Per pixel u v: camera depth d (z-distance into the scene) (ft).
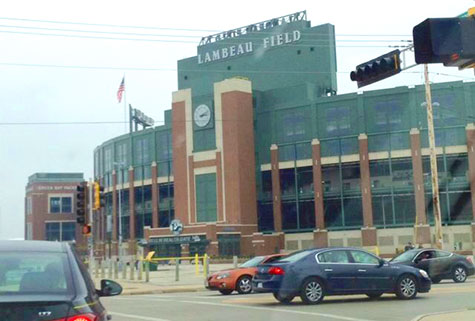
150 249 234.99
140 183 273.95
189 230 228.22
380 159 222.89
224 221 231.09
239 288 74.18
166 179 263.70
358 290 58.54
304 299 57.16
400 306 55.31
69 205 354.95
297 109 238.27
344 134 229.04
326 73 254.27
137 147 277.64
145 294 82.69
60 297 19.02
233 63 275.39
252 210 233.96
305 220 232.53
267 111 244.42
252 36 272.51
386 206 220.64
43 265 21.07
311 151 233.76
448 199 213.05
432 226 213.66
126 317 51.01
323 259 58.39
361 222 223.92
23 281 20.02
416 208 215.51
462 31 36.01
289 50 263.49
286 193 237.04
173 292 85.46
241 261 213.66
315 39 258.37
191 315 51.75
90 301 19.98
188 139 244.42
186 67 287.07
